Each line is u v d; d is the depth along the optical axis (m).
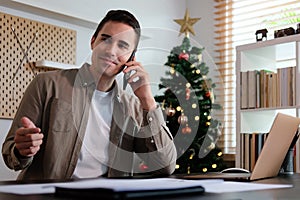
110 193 0.61
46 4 2.91
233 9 3.74
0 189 0.78
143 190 0.64
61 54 3.02
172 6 3.98
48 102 1.54
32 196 0.68
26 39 2.82
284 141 1.22
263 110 2.97
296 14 3.32
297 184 1.02
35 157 1.52
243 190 0.81
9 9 2.77
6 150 1.39
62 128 1.51
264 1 3.53
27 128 1.15
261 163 1.12
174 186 0.70
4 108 2.69
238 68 3.12
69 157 1.51
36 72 2.86
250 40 3.61
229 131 3.60
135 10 3.63
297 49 2.80
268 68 3.26
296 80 2.80
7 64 2.71
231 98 3.65
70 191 0.67
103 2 3.35
